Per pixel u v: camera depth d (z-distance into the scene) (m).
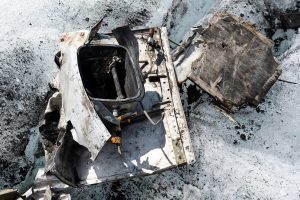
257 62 4.50
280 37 5.07
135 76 3.68
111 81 4.04
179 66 4.57
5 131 4.63
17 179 4.48
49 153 3.90
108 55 3.91
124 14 5.16
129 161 3.87
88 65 3.97
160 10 5.18
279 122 4.64
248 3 5.19
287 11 5.18
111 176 3.81
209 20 4.70
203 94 4.79
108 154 3.89
